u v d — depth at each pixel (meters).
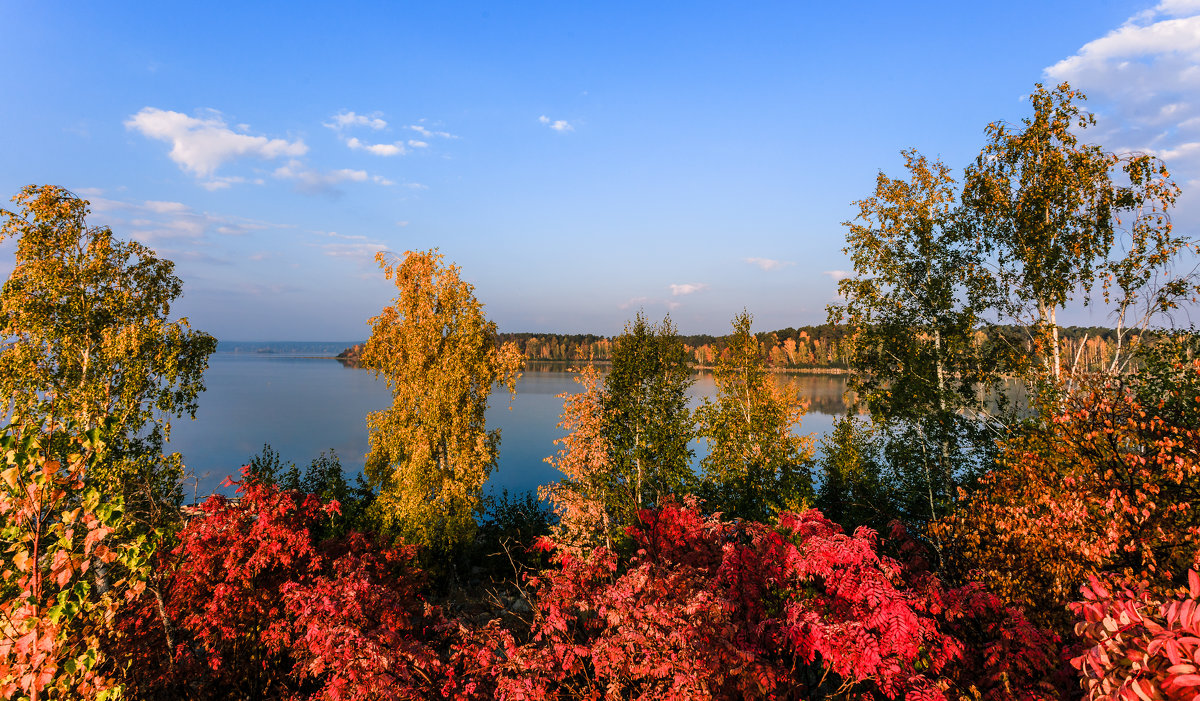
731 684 4.91
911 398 14.91
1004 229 14.07
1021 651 4.94
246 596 6.62
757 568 6.57
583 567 7.39
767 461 16.52
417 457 14.09
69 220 14.39
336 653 5.18
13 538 3.49
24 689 3.30
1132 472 6.29
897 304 15.92
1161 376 8.45
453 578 13.66
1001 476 8.33
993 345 14.65
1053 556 6.26
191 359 16.27
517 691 4.69
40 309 13.59
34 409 4.99
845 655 4.90
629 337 15.41
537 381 110.06
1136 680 2.14
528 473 32.28
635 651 5.03
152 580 6.29
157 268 16.09
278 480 16.48
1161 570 5.70
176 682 6.18
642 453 14.66
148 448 14.39
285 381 107.56
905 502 15.08
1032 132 13.45
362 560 7.07
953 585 7.71
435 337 15.07
